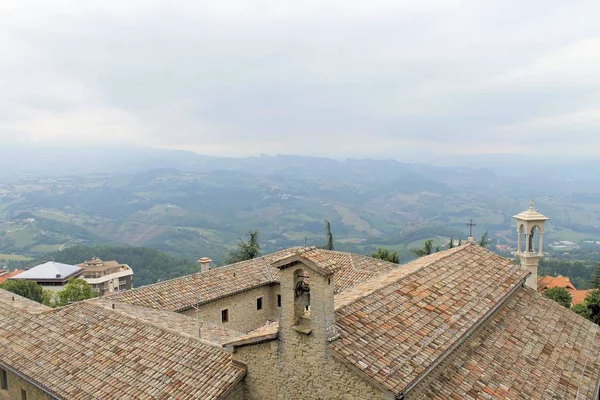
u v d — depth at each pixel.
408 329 14.85
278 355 14.44
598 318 37.44
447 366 15.09
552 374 16.91
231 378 15.24
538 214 28.14
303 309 14.25
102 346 19.17
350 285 29.30
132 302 24.97
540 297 23.61
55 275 89.12
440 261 21.72
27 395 19.64
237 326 29.58
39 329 21.77
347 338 13.49
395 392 11.80
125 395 15.88
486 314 17.84
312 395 13.62
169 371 16.50
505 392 14.80
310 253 13.70
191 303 26.55
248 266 32.59
